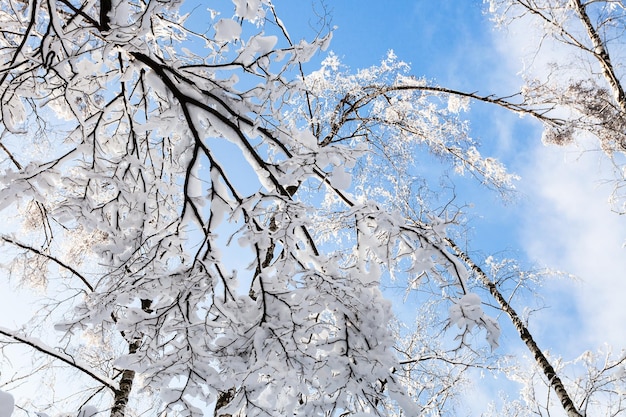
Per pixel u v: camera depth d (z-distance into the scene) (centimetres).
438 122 780
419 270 346
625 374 637
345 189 342
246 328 334
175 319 342
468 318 329
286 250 348
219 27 310
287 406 334
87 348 586
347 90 725
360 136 748
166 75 345
